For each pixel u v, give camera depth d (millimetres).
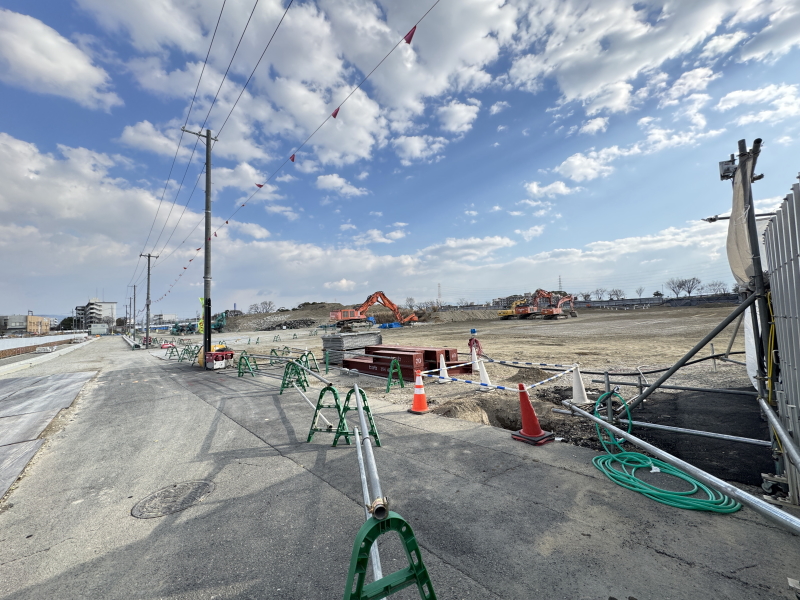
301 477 4484
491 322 58094
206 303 17984
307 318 100500
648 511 3340
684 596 2311
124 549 3180
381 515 1954
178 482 4543
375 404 8273
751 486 3768
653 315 47875
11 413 9180
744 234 5328
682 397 7543
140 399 10242
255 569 2809
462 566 2713
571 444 5195
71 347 47625
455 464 4617
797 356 3150
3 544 3361
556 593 2396
